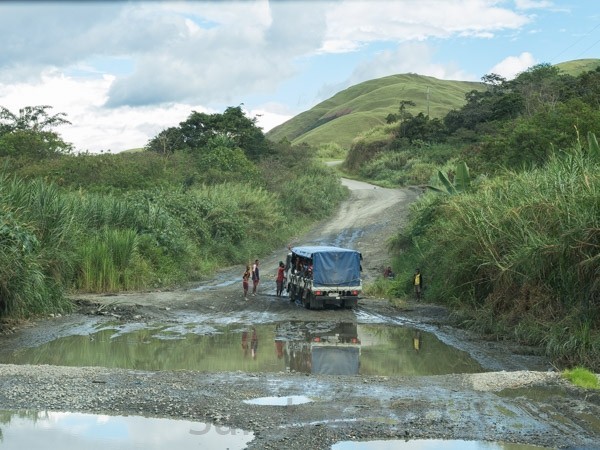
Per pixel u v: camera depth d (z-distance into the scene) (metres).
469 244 22.55
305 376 12.72
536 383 11.97
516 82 97.31
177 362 15.05
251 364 14.93
